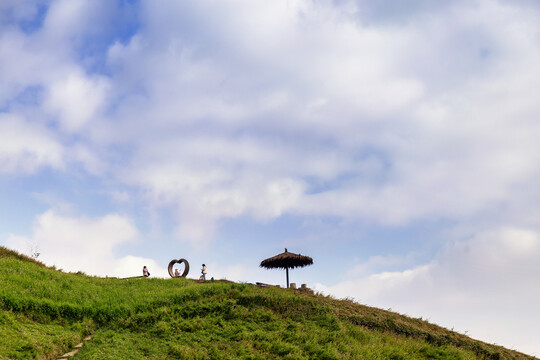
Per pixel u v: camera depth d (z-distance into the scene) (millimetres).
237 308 24453
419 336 26062
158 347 19547
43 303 21516
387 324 26500
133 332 21391
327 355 19797
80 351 18047
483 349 26031
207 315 23531
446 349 24172
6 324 18844
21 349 16859
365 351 21125
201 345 20031
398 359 21500
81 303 23312
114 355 17844
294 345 20562
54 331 19484
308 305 26031
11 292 21812
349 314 26531
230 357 18750
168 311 23641
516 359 26406
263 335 21281
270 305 25516
